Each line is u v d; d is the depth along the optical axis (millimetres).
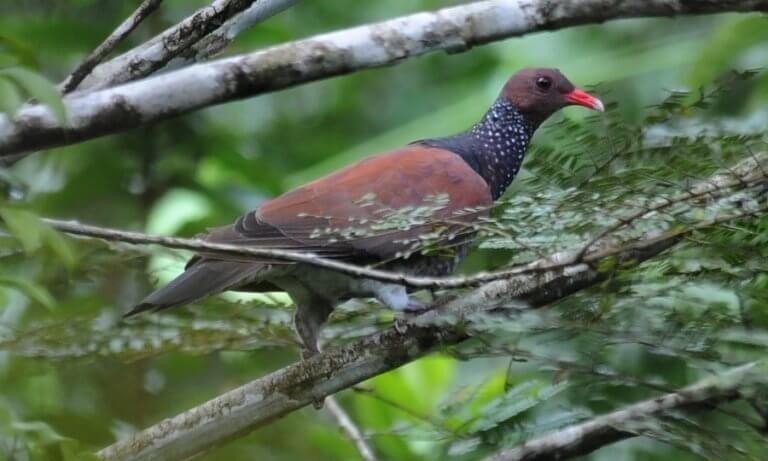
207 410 8961
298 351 11164
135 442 8875
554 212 8375
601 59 16906
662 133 8547
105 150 12945
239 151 14141
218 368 12508
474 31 8383
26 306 9250
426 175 10227
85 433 8836
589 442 9125
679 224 8258
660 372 9945
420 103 18312
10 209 6688
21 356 9109
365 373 9133
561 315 8711
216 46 9391
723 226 8320
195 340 10133
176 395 11891
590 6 8398
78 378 10758
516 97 11914
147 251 9555
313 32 18016
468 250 10344
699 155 8367
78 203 12992
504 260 10133
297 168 16766
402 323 9133
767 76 12000
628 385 9281
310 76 8031
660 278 8625
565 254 8461
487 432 9453
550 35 17766
